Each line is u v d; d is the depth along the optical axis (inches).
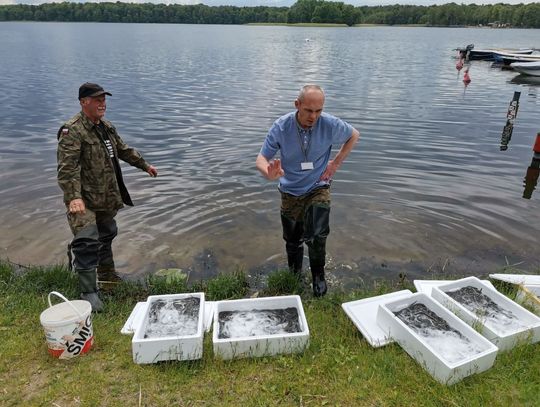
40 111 584.4
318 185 175.2
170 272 205.2
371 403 111.1
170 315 143.9
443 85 836.6
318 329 146.5
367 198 297.3
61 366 126.7
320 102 153.0
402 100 673.6
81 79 890.1
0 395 115.1
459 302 151.3
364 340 138.6
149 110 600.4
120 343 137.9
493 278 186.1
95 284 171.0
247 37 2849.4
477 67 1175.0
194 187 318.3
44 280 185.8
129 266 214.2
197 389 117.0
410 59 1387.8
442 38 2758.4
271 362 126.8
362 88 788.6
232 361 127.7
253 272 209.5
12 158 388.2
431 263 215.8
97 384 118.9
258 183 326.3
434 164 371.9
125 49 1729.8
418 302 146.4
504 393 112.1
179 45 2007.9
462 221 262.2
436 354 117.1
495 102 662.5
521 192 309.9
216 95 720.3
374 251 227.3
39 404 111.7
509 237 243.0
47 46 1831.9
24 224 260.2
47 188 318.7
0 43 1974.7
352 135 173.2
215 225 257.4
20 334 142.8
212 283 189.2
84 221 166.2
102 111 167.6
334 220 263.4
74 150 161.5
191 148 421.1
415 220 263.6
